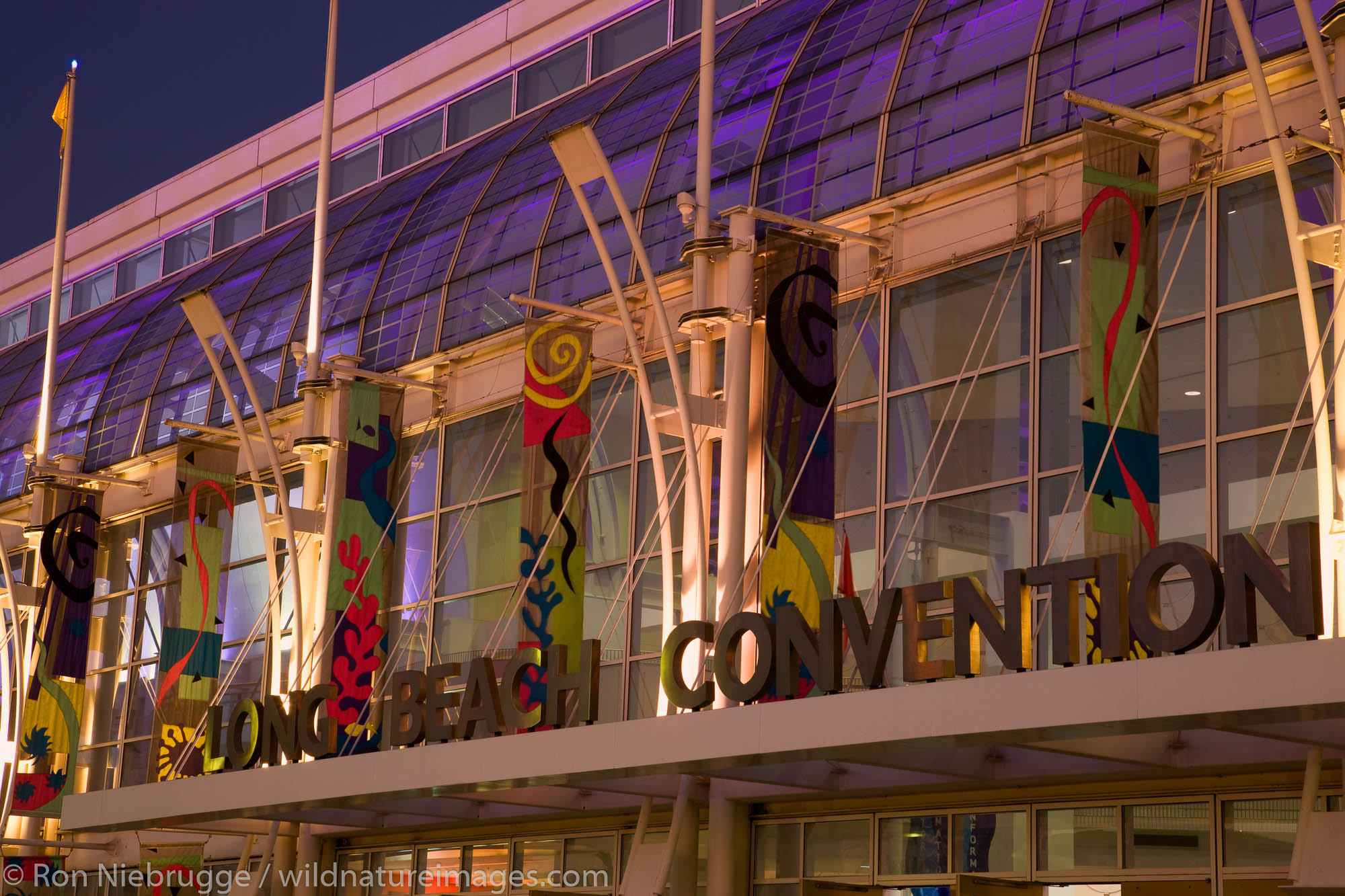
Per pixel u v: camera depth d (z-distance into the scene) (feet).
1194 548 45.14
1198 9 62.44
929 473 67.46
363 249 105.81
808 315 65.92
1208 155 60.18
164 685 92.99
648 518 79.97
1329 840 44.86
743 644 67.15
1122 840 57.52
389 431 91.86
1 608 118.73
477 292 93.04
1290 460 56.13
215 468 97.25
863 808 66.49
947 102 70.79
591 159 68.54
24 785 104.37
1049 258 65.05
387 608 91.15
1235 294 59.00
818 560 63.36
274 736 75.15
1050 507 62.85
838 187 73.61
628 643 78.84
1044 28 68.69
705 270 69.77
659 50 112.57
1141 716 42.24
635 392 81.76
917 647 52.31
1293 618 42.91
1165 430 60.18
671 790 68.08
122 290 163.02
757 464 68.59
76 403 125.80
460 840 85.61
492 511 88.58
